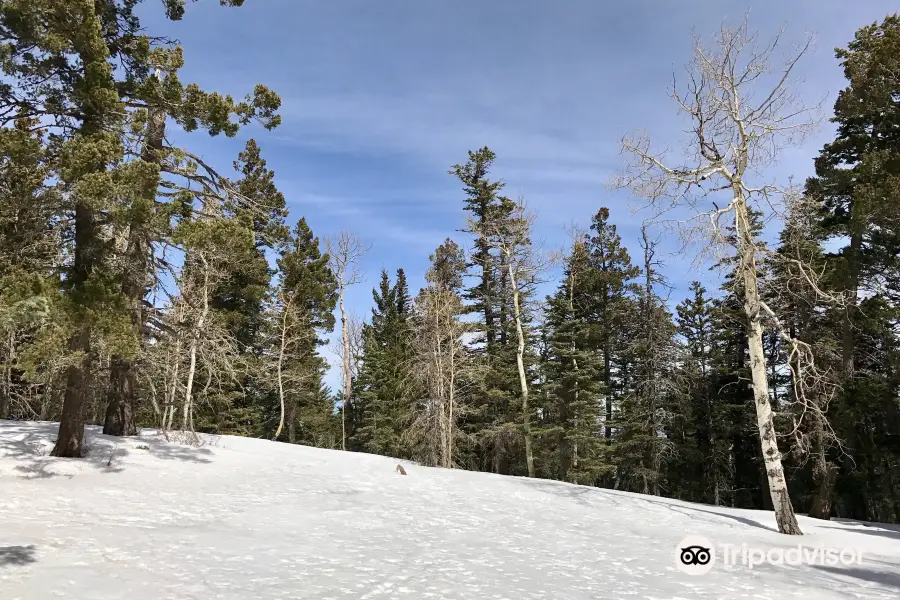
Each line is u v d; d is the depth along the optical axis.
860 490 25.92
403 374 41.25
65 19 12.60
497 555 9.52
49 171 13.26
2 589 5.79
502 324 38.00
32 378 11.73
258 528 10.29
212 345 21.50
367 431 43.47
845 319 22.59
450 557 9.09
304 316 39.56
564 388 31.41
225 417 35.53
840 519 23.48
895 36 19.77
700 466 34.47
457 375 32.16
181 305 23.91
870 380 22.69
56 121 13.79
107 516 10.08
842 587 8.52
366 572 7.68
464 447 35.69
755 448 33.44
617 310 36.53
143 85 14.93
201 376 30.55
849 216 22.69
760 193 15.79
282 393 36.09
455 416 31.95
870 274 22.36
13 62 12.68
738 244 16.11
